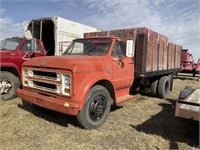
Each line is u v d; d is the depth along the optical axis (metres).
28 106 6.21
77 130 4.62
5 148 3.79
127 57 5.89
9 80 6.96
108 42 5.49
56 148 3.86
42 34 9.95
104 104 4.93
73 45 6.00
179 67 11.00
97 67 4.70
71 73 4.17
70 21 9.63
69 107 4.14
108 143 4.15
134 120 5.53
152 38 7.20
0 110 5.80
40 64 4.69
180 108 4.12
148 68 7.08
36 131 4.51
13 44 7.35
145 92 9.04
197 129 4.87
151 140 4.35
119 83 5.49
